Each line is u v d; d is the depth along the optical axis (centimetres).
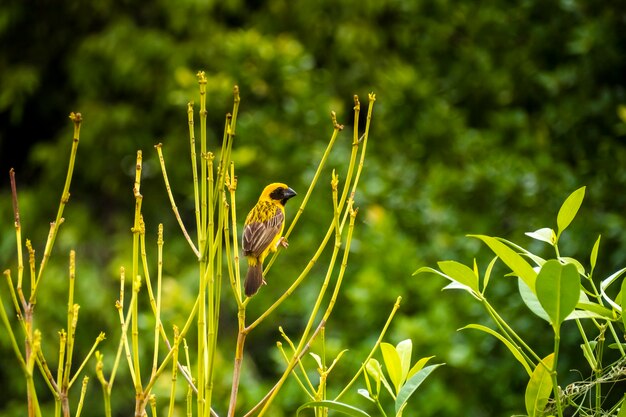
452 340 960
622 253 927
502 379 948
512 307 959
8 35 1862
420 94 1279
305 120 1258
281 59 1306
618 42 1180
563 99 1243
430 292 990
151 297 332
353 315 1047
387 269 1003
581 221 981
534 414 376
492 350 995
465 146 1230
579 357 927
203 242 327
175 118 1731
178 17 1734
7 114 1942
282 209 652
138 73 1736
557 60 1316
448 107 1276
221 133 1720
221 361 1269
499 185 1090
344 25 1677
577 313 373
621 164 1053
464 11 1388
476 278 376
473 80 1378
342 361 972
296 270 1127
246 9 1830
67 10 1844
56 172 1766
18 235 315
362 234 1069
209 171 325
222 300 1543
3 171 1967
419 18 1441
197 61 1731
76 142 302
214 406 1078
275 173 1191
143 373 1262
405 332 933
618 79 1212
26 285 1644
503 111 1332
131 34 1752
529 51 1333
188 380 339
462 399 956
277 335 1582
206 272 326
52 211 1767
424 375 375
